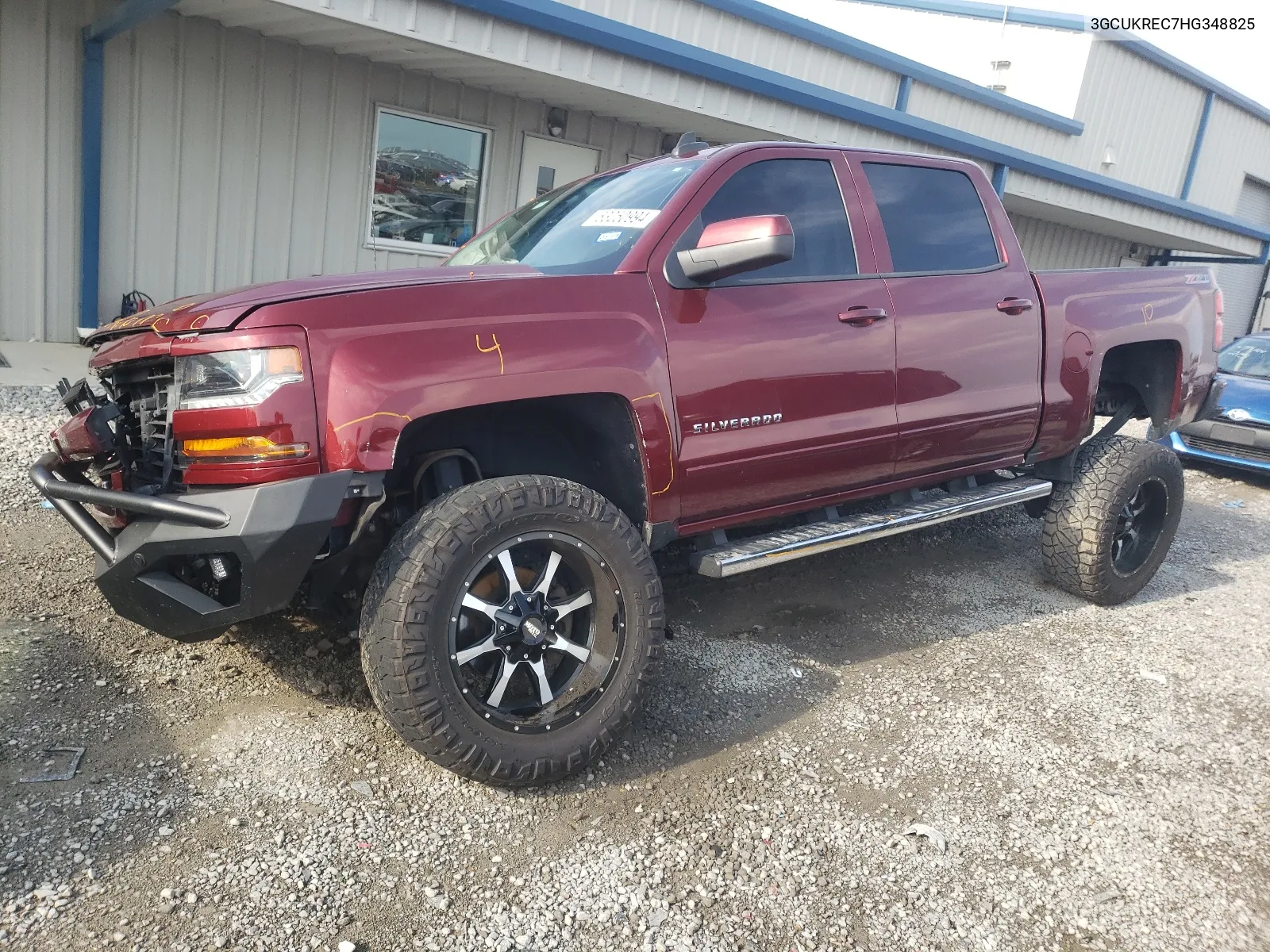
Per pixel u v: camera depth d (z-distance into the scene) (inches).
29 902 82.7
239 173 319.9
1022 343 159.0
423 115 349.7
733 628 157.9
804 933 89.0
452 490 107.3
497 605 103.3
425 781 106.8
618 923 88.2
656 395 115.1
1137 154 728.3
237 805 99.0
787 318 128.8
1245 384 328.2
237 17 290.0
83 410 123.6
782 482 132.6
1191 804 115.6
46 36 281.4
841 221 140.8
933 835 104.8
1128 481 173.0
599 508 108.0
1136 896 98.3
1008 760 122.6
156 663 125.7
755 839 102.3
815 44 451.5
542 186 390.9
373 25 260.8
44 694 115.3
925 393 145.7
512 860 95.7
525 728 103.9
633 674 110.4
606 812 105.2
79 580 148.9
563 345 107.8
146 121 299.9
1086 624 173.2
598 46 307.1
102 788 99.1
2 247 289.0
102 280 303.9
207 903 85.0
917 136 423.2
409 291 101.5
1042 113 600.4
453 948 83.0
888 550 207.3
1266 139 888.3
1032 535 228.1
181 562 100.1
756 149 133.0
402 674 96.0
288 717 116.2
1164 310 182.5
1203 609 187.8
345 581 113.3
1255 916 96.4
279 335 93.4
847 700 135.5
